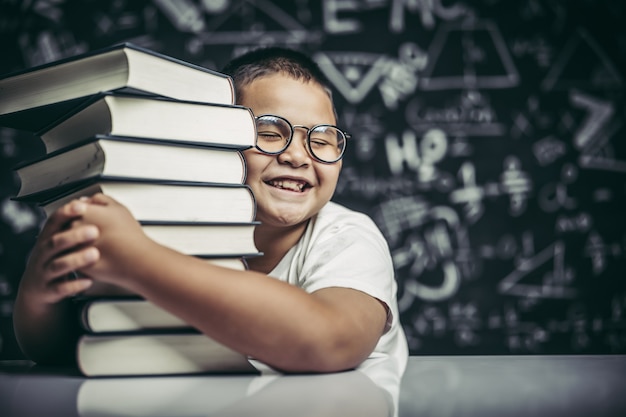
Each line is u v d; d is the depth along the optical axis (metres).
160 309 0.45
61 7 2.34
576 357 0.59
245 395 0.35
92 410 0.31
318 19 2.30
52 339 0.53
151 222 0.44
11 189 2.29
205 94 0.52
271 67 0.82
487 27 2.30
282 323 0.44
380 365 0.53
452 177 2.25
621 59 2.30
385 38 2.30
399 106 2.28
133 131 0.45
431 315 2.21
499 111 2.28
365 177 2.25
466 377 0.45
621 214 2.26
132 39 2.31
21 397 0.36
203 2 2.31
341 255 0.65
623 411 0.31
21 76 0.50
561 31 2.31
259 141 0.76
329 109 0.84
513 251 2.23
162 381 0.42
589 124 2.28
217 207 0.48
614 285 2.23
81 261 0.42
